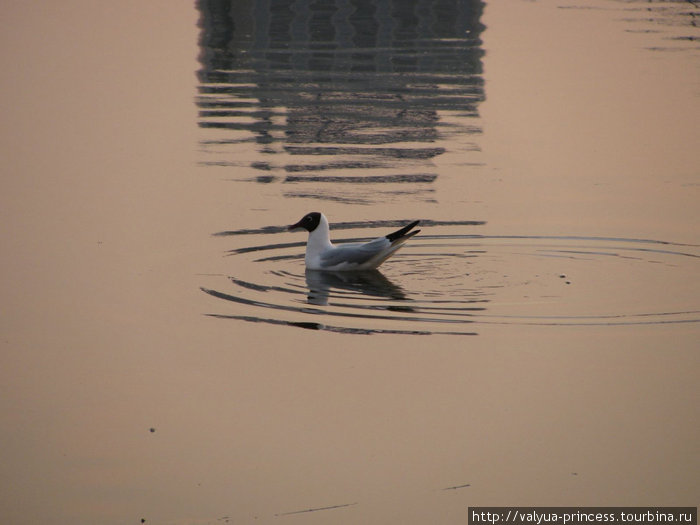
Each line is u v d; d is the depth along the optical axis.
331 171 20.11
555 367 11.27
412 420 10.16
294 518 8.49
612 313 12.85
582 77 27.41
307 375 11.13
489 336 12.12
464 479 9.14
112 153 21.16
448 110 24.69
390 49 31.09
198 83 27.17
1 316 12.73
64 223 16.70
